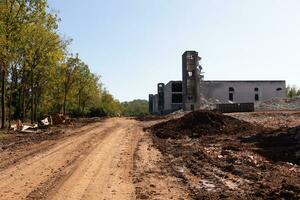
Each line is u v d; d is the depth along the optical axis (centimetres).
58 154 2270
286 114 6012
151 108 17438
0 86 5372
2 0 4134
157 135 3675
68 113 10331
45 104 8238
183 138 3441
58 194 1262
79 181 1474
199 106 10600
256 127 3791
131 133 3909
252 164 1822
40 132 4100
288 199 1125
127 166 1836
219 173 1606
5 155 2270
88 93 10250
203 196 1205
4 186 1396
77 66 8362
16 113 7550
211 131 3644
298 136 2644
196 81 10588
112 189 1338
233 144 2739
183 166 1828
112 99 14500
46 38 5134
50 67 6053
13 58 4450
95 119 7594
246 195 1199
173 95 13250
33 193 1280
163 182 1462
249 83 12531
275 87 12650
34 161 2005
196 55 10556
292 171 1680
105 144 2814
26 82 5812
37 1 4303
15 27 4209
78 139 3231
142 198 1207
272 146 2555
